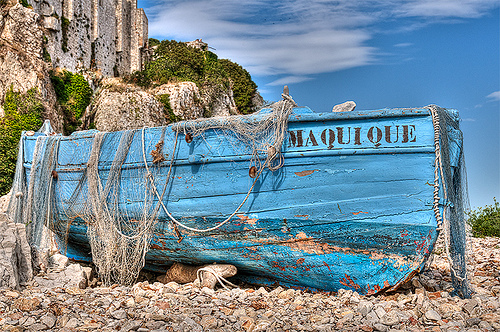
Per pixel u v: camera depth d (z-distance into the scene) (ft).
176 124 25.72
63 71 108.27
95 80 120.26
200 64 160.25
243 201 24.23
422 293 21.66
